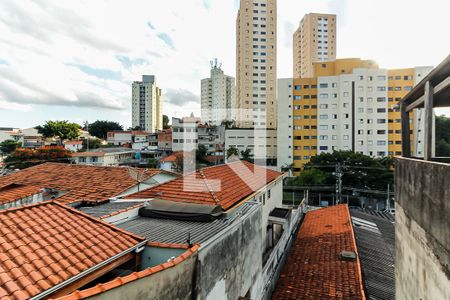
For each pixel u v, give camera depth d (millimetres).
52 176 13148
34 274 3500
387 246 12594
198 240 5410
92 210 8039
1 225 4406
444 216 3672
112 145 64312
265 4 70125
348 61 50000
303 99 49062
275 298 8391
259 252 8570
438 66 4062
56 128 55438
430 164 4195
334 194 32062
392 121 46219
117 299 3217
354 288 8336
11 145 46031
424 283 4531
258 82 70250
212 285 5281
